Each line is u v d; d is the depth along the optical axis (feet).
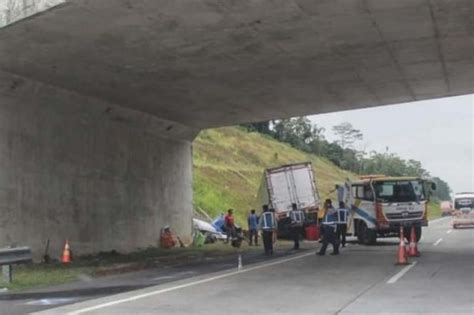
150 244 102.27
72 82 76.33
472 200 173.06
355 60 74.64
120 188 93.61
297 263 71.46
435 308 37.76
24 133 73.92
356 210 110.22
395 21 60.44
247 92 88.94
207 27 60.03
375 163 453.58
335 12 57.11
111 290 50.65
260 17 57.72
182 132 112.57
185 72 76.18
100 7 53.62
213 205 179.11
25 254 57.31
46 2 53.36
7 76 69.46
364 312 36.73
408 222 105.19
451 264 67.26
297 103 98.73
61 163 80.07
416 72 83.20
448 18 59.77
